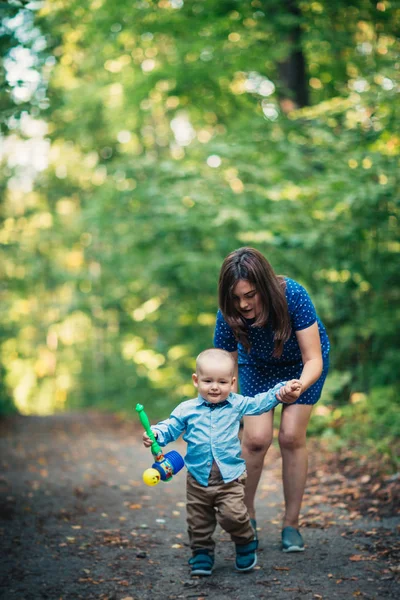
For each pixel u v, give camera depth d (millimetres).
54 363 20359
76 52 12945
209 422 3785
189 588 3666
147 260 13570
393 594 3441
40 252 18359
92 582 3799
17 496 5812
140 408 3658
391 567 3791
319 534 4465
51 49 6812
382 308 9070
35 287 19219
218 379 3748
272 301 3777
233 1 9672
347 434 7109
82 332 19609
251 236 8438
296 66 10141
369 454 6324
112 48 11852
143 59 11984
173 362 14352
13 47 5855
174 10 10492
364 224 8125
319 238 8375
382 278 8766
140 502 5691
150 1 10336
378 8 8906
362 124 8320
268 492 5812
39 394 20438
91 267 18141
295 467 4172
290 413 4125
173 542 4543
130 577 3865
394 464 5754
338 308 9219
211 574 3865
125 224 13031
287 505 4211
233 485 3766
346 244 8633
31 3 5711
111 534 4727
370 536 4344
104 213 12906
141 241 12578
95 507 5500
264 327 3916
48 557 4230
